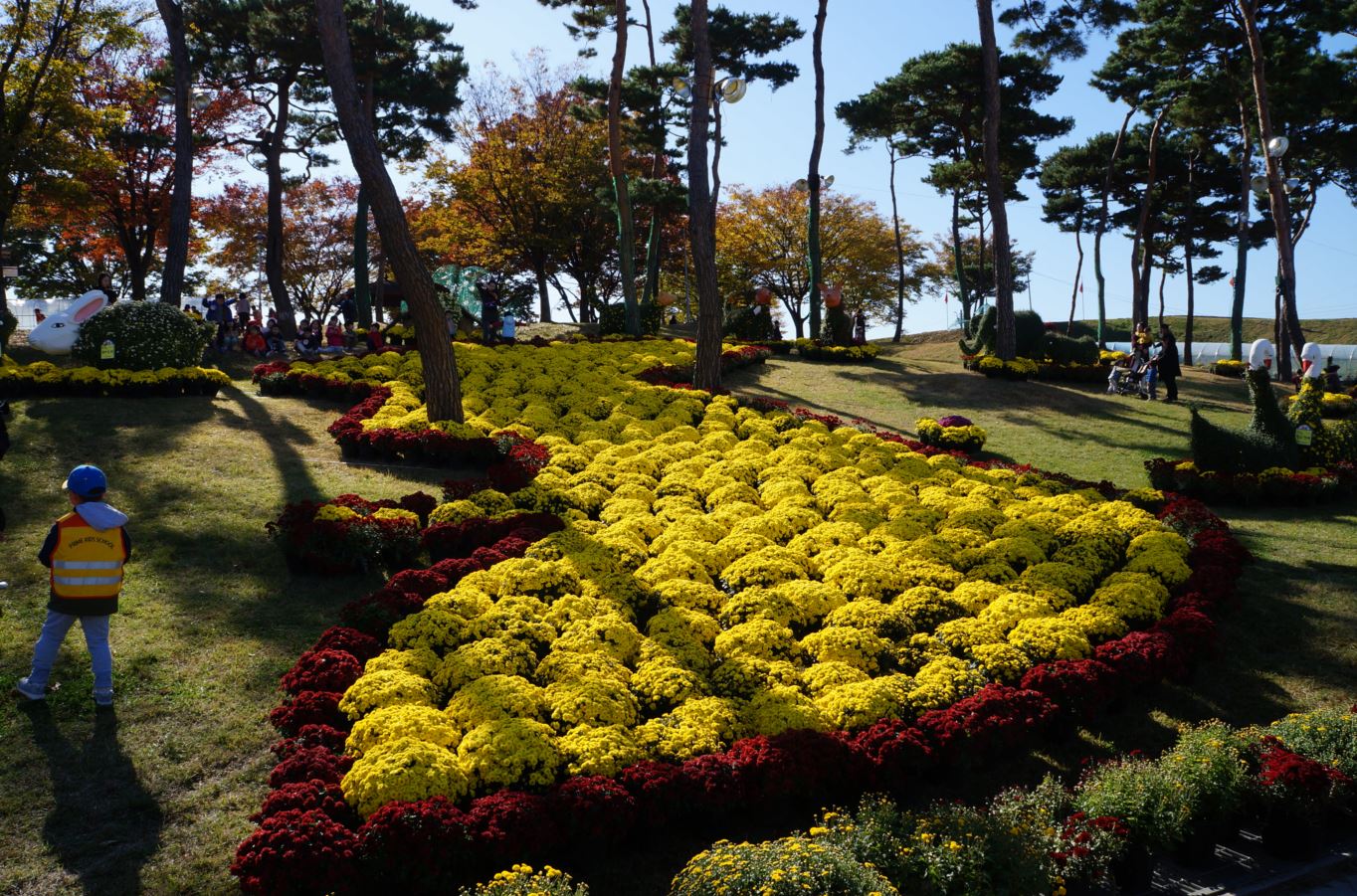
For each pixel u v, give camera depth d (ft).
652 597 34.35
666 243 173.27
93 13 81.15
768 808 23.86
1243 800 25.26
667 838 23.32
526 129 152.25
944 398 75.72
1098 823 22.91
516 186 150.92
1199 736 26.58
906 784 25.29
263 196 155.84
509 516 39.99
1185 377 92.02
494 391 64.23
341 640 28.94
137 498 41.45
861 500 45.57
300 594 34.42
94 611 25.85
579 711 25.62
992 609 33.86
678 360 80.07
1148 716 30.99
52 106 80.02
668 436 56.18
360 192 110.42
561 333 110.32
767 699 27.35
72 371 56.95
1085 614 33.35
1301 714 29.48
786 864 18.54
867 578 35.94
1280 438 53.16
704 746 24.71
